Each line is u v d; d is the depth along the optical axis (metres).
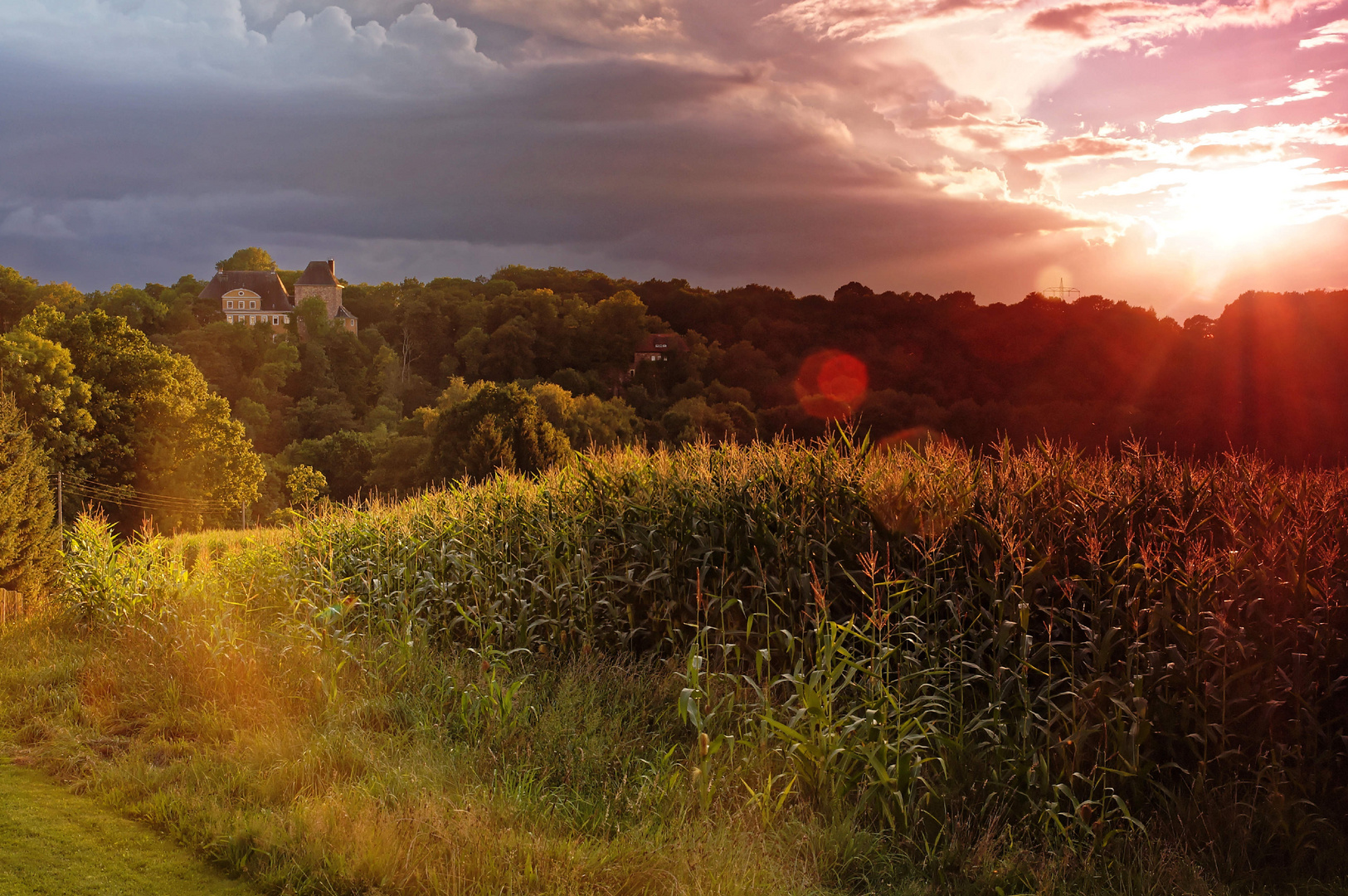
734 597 7.23
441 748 5.93
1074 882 4.43
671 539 7.82
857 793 5.21
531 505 9.41
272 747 5.97
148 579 10.74
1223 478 6.55
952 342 97.69
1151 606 5.50
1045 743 5.25
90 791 5.45
